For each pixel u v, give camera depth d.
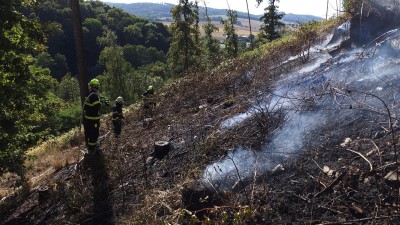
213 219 3.50
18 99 8.58
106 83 40.72
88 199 5.41
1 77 8.48
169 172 5.20
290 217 3.22
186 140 6.04
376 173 3.27
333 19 10.73
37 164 9.56
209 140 5.18
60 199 5.87
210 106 7.29
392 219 2.76
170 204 4.12
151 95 9.52
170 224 3.46
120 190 5.34
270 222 3.24
